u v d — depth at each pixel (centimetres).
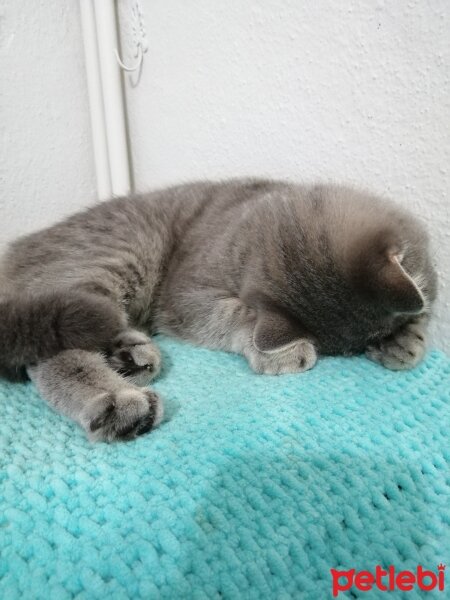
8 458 23
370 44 34
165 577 18
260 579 18
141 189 59
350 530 20
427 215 34
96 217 40
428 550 20
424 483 23
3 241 56
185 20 46
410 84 32
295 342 30
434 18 30
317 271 30
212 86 46
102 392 26
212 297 36
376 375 31
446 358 33
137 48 53
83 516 20
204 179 48
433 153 32
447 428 26
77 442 25
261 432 25
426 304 29
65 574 18
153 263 39
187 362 34
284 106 41
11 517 20
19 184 55
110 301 33
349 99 36
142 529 19
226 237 36
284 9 38
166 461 23
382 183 36
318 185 36
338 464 23
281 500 21
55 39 53
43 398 28
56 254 37
